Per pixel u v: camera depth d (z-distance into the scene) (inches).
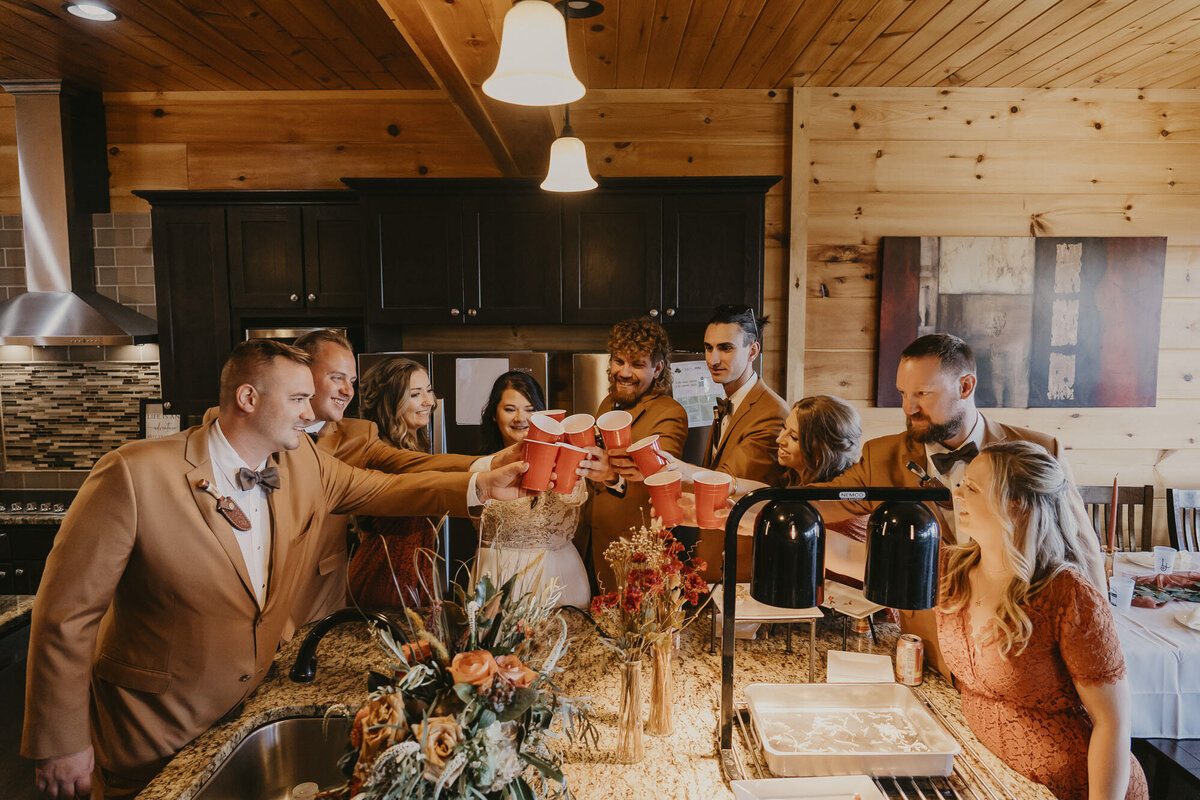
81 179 152.9
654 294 139.5
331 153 156.3
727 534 49.8
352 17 116.3
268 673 63.3
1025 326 155.4
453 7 72.5
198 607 57.8
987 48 128.6
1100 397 156.6
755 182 135.9
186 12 114.3
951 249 154.0
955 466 68.2
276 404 60.8
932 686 62.8
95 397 157.8
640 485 92.4
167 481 57.2
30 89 145.9
